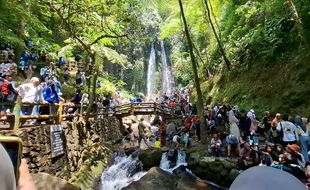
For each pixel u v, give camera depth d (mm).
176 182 10078
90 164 11719
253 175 545
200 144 13422
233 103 18188
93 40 13148
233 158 10906
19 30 13867
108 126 18125
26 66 14938
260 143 11383
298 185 522
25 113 8359
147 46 45688
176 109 21750
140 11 13070
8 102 6980
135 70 43188
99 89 19859
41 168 7703
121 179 12453
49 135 8516
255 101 16141
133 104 21078
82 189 9648
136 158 13766
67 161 9805
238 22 22469
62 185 6684
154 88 44812
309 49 12734
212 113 15062
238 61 20266
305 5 14602
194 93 27547
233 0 23359
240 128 12375
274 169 561
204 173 10734
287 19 15586
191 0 20328
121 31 12953
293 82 14094
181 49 39188
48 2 11477
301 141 8625
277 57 16062
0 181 505
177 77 43906
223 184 10188
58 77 17922
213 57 26859
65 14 12805
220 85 22312
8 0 11453
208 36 30672
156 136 17844
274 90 15125
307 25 14242
